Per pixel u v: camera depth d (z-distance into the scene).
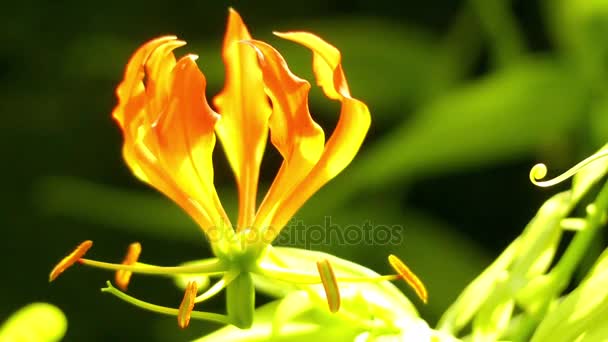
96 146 0.98
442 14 0.97
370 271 0.43
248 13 1.01
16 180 0.95
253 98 0.39
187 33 1.01
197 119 0.38
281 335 0.44
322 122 0.93
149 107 0.38
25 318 0.44
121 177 0.98
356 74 0.78
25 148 0.97
